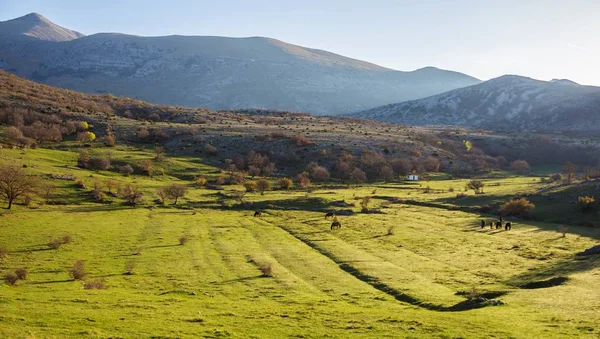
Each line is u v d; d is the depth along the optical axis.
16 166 120.06
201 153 181.62
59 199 107.44
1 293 40.31
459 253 62.72
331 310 35.88
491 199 110.44
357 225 87.31
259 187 134.00
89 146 171.00
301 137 198.12
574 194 99.88
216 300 40.97
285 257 62.25
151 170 149.62
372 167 174.25
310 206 112.81
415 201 116.19
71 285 46.28
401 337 27.41
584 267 49.94
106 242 70.62
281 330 29.41
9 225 78.25
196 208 110.88
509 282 46.69
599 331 27.45
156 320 31.55
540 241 69.12
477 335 27.14
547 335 26.88
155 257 61.75
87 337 26.92
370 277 50.75
